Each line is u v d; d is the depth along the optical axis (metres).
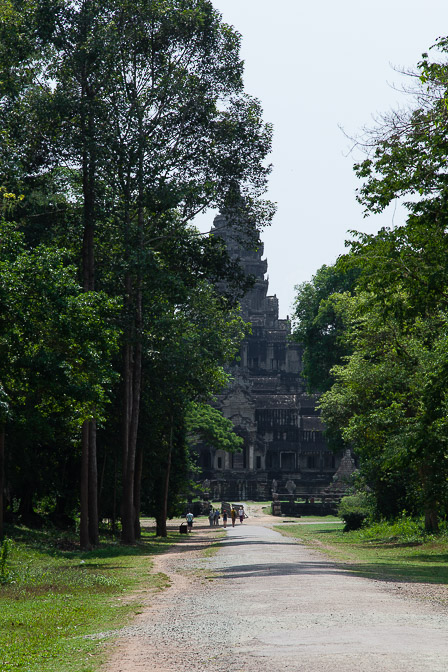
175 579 22.55
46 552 34.41
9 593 18.91
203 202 42.00
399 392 41.44
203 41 40.47
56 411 33.53
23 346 27.39
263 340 181.75
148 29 39.66
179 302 39.78
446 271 24.84
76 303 27.25
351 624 11.95
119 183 38.69
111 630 12.82
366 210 25.75
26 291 26.52
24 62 36.28
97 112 36.56
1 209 31.66
